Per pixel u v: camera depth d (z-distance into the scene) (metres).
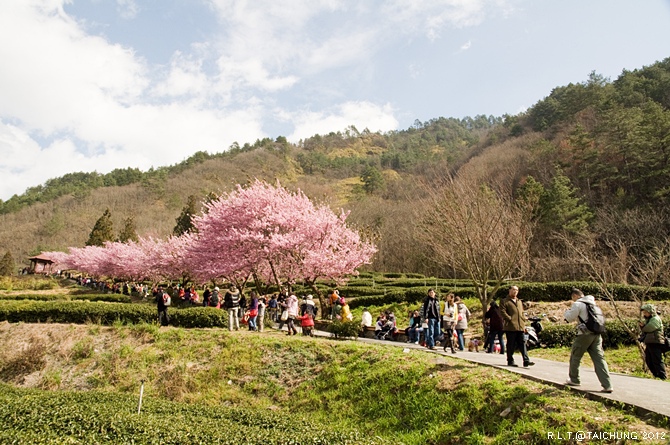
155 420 7.13
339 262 21.72
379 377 10.02
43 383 13.20
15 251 88.75
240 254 21.62
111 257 45.12
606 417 6.15
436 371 9.28
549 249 29.73
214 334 14.46
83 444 5.78
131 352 13.92
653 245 26.02
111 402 8.80
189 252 25.28
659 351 8.98
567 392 7.14
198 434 6.44
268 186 24.69
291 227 21.83
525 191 33.94
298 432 7.03
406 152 141.38
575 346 7.26
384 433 8.33
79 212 103.88
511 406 7.19
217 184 117.06
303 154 150.62
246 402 11.18
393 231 45.88
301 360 12.38
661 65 60.06
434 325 13.30
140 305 16.50
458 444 7.18
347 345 12.52
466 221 16.64
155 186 116.56
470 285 25.72
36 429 6.48
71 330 15.37
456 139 154.00
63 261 61.28
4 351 14.68
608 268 20.97
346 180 126.56
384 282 32.12
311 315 16.34
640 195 35.34
